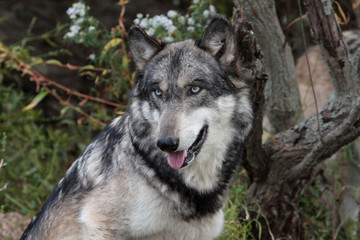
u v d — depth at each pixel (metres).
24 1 10.16
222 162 4.58
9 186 7.77
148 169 4.30
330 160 6.77
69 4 10.16
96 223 4.29
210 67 4.31
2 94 8.99
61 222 4.59
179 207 4.41
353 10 7.27
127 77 6.88
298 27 7.53
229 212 5.97
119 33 6.81
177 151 4.18
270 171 5.84
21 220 6.98
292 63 6.27
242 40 4.42
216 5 9.86
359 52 5.25
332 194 6.70
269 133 6.48
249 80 4.55
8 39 9.63
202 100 4.27
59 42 9.70
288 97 6.26
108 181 4.36
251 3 5.66
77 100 9.27
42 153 8.36
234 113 4.44
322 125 5.41
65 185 4.80
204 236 4.75
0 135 8.25
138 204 4.29
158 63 4.42
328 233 6.53
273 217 5.99
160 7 10.80
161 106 4.26
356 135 5.18
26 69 7.40
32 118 8.63
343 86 5.18
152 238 4.60
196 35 6.59
